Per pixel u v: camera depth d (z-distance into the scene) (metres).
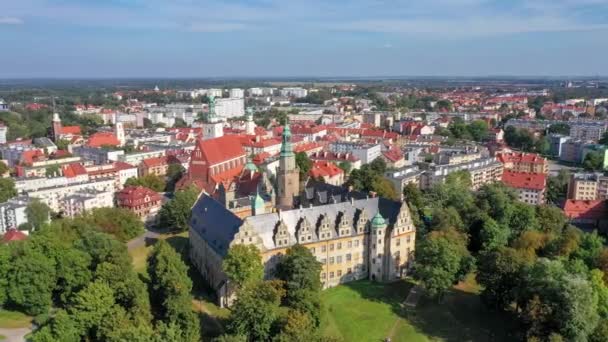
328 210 163.75
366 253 167.25
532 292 131.62
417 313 146.50
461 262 155.12
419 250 154.12
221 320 138.62
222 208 168.25
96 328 122.94
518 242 176.88
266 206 198.75
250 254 139.50
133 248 194.25
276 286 133.50
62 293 144.38
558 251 165.88
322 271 160.00
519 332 131.75
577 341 117.38
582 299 120.81
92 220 192.25
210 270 162.12
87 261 148.38
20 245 149.25
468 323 142.25
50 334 118.12
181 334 120.19
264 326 119.88
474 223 195.25
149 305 132.75
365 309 147.00
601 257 153.88
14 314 141.75
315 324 130.38
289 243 155.25
